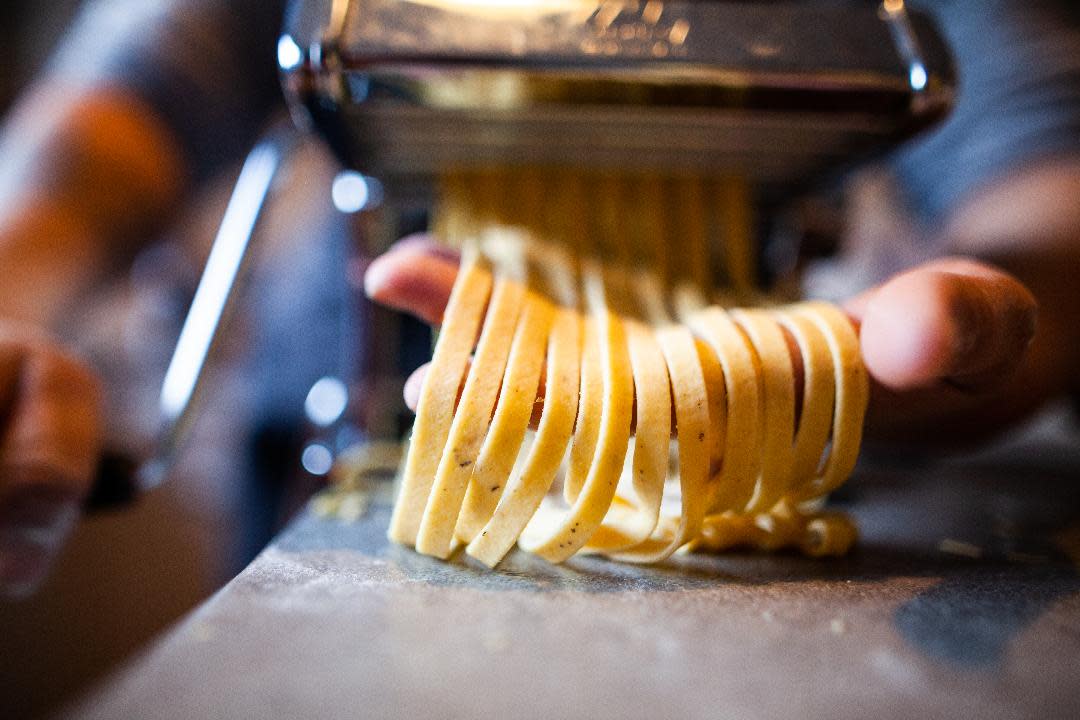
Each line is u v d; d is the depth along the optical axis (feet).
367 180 1.04
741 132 0.93
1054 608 0.60
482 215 1.03
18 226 1.25
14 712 1.62
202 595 1.93
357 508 0.89
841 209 1.18
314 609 0.57
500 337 0.69
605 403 0.66
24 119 1.40
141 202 1.39
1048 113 1.36
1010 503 1.03
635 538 0.68
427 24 0.78
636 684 0.47
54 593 1.88
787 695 0.46
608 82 0.79
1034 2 1.48
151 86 1.40
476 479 0.66
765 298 1.03
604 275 0.96
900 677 0.48
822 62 0.81
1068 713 0.44
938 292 0.61
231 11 1.51
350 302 1.08
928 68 0.81
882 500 1.05
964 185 1.44
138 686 0.45
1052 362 1.28
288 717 0.42
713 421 0.67
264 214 1.02
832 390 0.69
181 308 1.63
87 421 0.87
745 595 0.62
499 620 0.56
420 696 0.45
